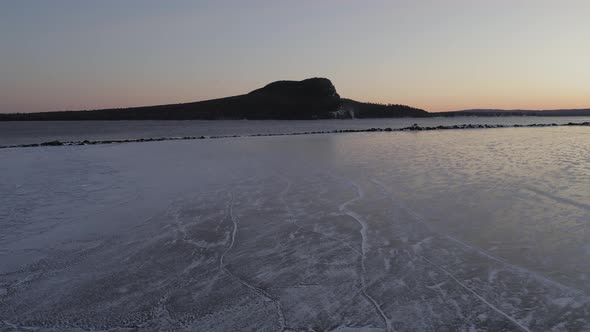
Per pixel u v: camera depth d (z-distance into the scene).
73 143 23.88
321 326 3.09
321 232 5.29
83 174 10.46
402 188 7.78
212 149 17.89
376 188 7.86
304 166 11.25
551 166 10.01
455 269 4.01
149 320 3.24
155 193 7.88
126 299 3.60
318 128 51.03
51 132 48.56
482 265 4.08
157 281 3.96
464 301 3.39
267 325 3.12
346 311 3.30
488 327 3.00
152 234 5.38
